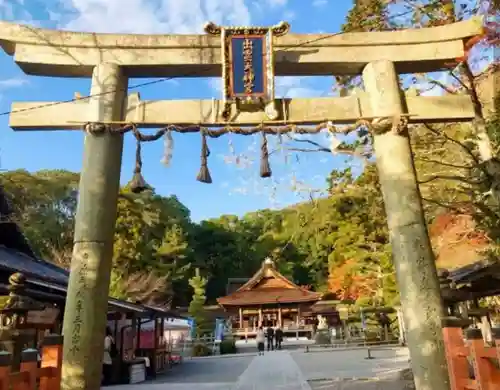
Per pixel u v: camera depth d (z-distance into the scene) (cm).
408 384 1127
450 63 831
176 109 765
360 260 2891
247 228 6575
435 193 1259
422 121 805
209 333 3491
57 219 3903
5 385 437
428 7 1027
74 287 665
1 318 637
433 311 678
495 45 957
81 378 627
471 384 533
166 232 4472
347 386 1171
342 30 1110
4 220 1366
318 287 5272
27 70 787
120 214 3928
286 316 4541
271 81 757
